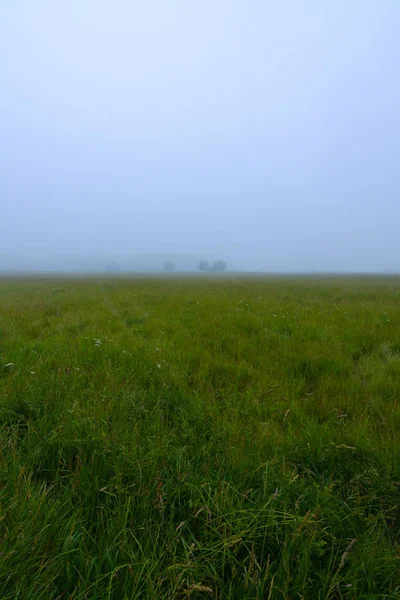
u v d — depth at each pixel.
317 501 1.71
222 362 4.22
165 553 1.43
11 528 1.46
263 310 9.02
